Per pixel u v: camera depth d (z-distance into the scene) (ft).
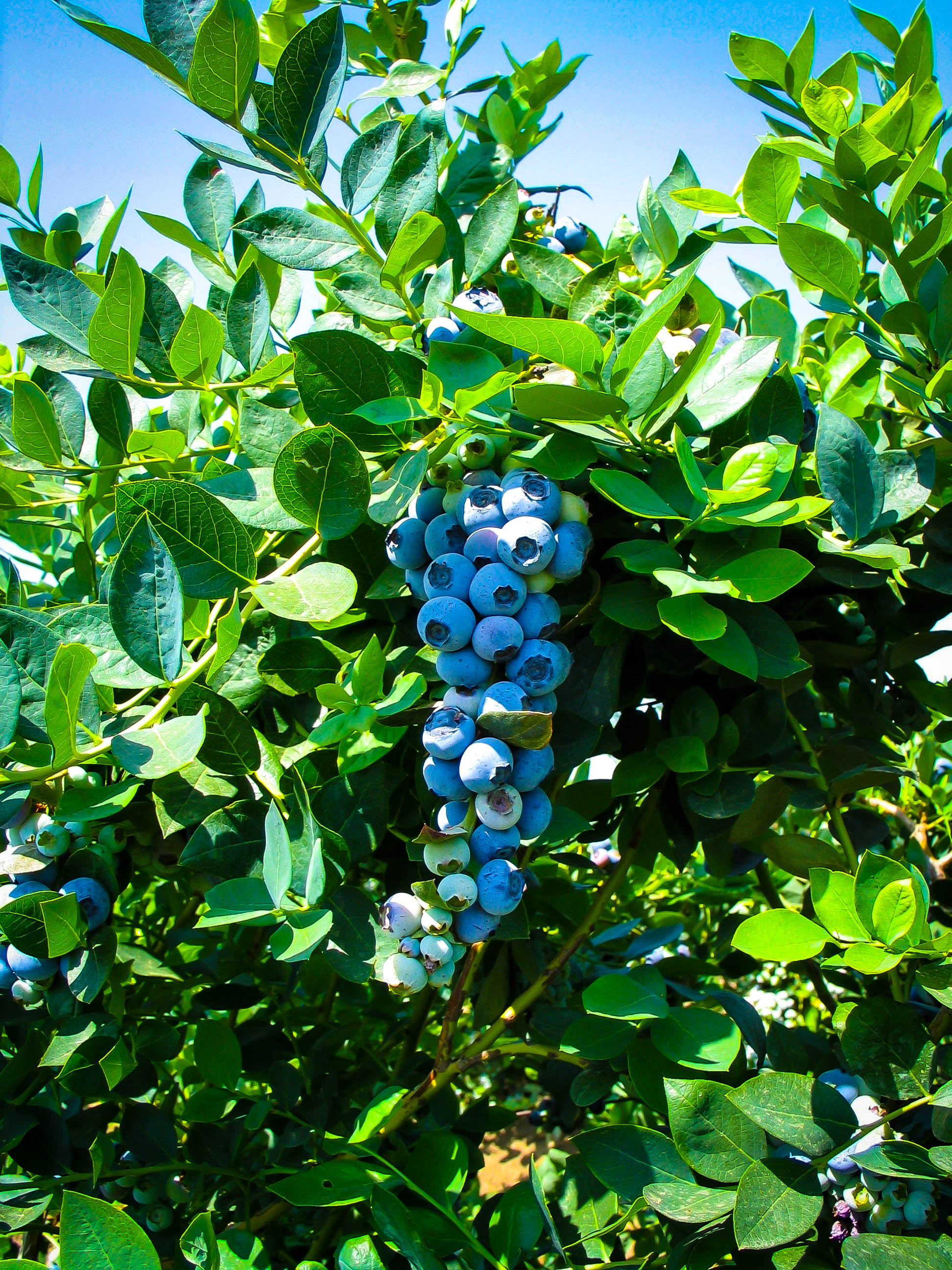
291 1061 1.50
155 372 1.25
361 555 1.17
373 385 1.11
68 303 1.22
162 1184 1.35
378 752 1.04
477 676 1.01
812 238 1.21
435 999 1.79
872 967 1.00
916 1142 1.11
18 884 1.15
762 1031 1.30
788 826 2.17
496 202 1.28
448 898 0.97
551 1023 1.32
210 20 0.99
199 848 1.09
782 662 1.10
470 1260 1.14
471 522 1.05
